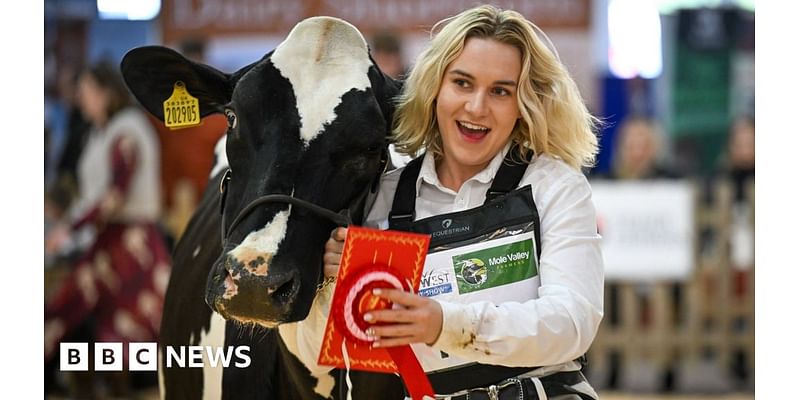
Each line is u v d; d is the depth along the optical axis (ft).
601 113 44.34
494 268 13.99
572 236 13.80
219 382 17.52
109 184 37.91
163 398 21.31
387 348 12.77
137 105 38.75
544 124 14.32
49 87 43.80
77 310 37.35
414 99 14.79
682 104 45.50
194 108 16.97
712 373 41.83
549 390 14.01
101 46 44.86
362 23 44.55
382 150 14.82
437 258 14.14
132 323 37.29
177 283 20.86
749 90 45.47
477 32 14.38
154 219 38.17
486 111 14.19
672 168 41.29
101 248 37.63
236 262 13.12
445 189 14.78
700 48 45.50
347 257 12.54
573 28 44.06
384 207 15.14
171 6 45.11
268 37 45.09
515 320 12.87
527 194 14.20
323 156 13.92
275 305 13.02
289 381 16.11
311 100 14.08
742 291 41.19
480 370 14.01
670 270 40.47
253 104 14.21
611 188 40.75
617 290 40.96
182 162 40.88
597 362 41.06
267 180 13.75
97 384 37.17
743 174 41.55
